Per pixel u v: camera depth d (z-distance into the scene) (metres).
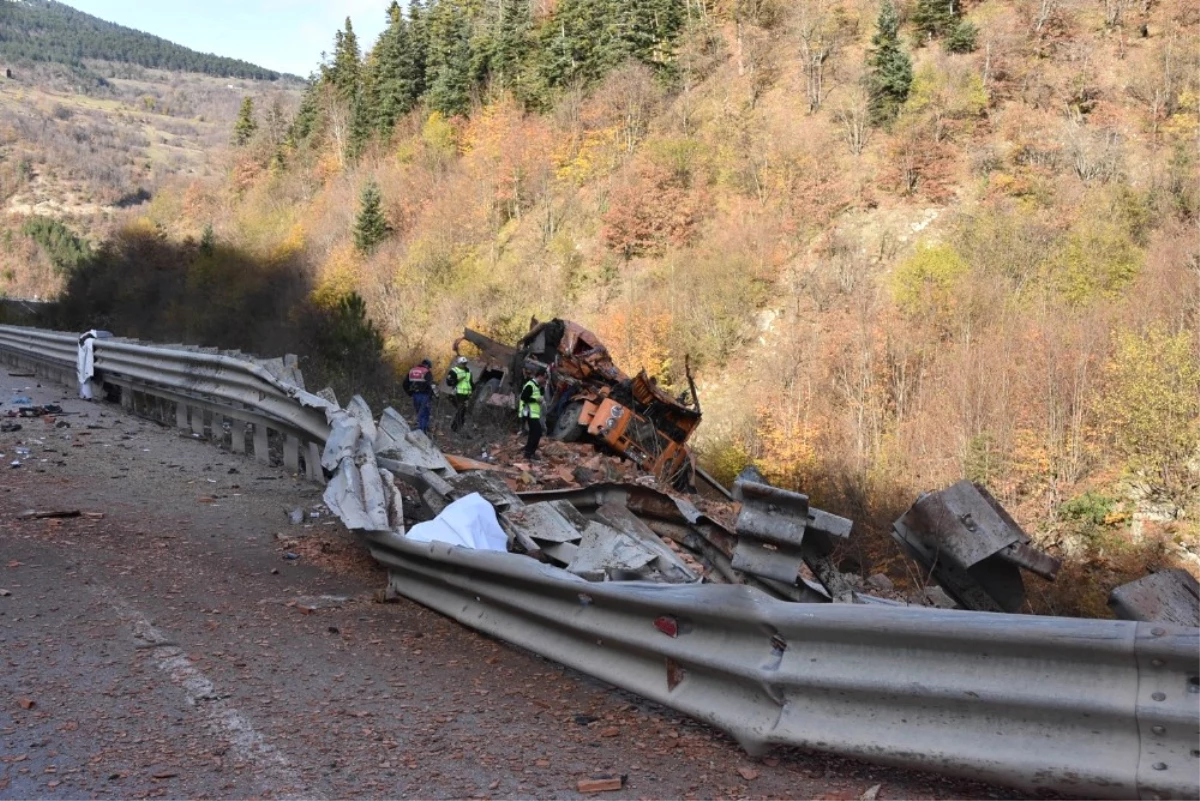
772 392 53.03
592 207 80.31
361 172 106.62
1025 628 3.38
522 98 96.81
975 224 61.72
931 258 57.50
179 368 13.95
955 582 5.93
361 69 123.56
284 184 121.19
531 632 5.54
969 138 71.88
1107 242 56.00
